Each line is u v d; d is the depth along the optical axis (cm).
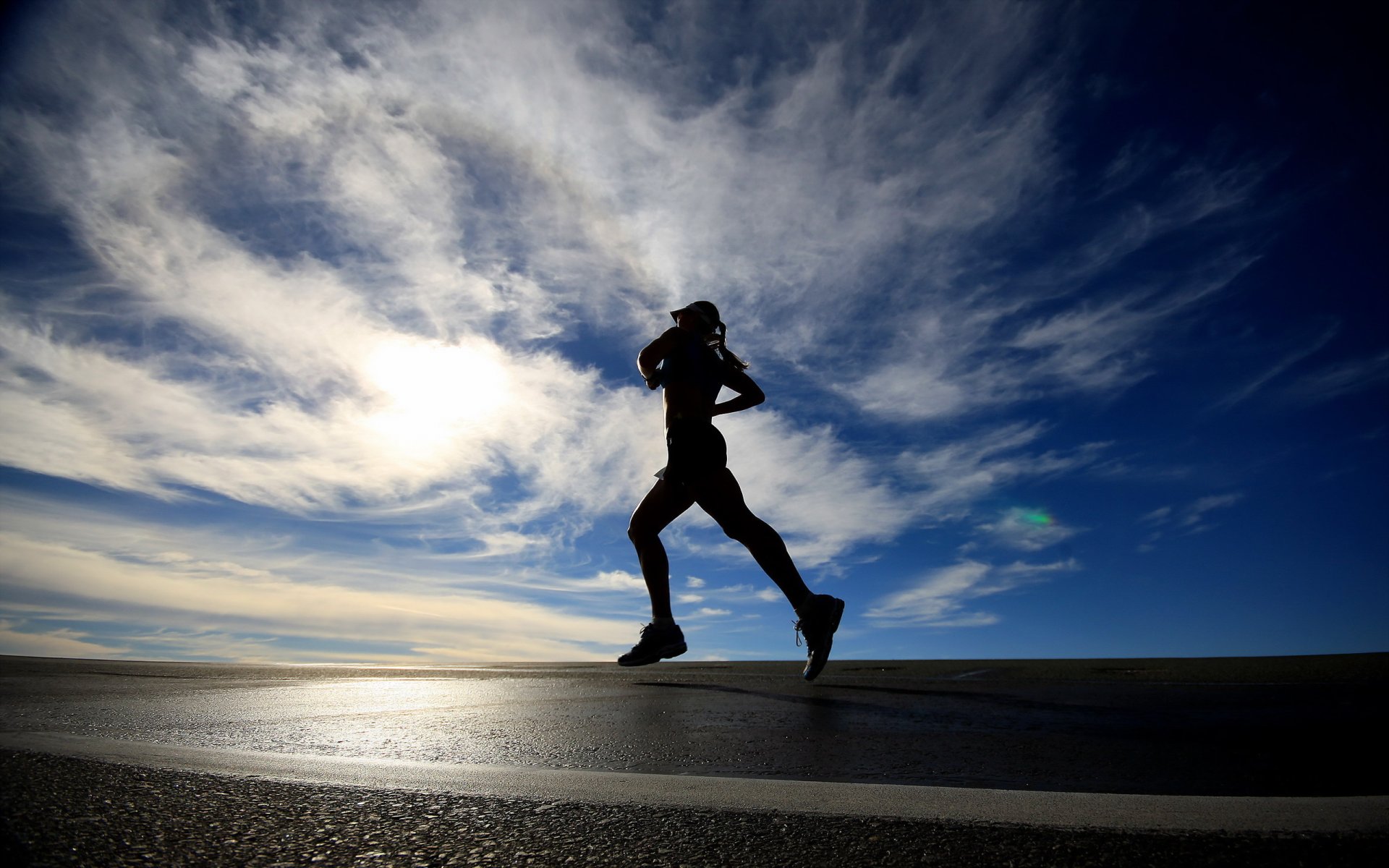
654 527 426
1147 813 107
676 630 427
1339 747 176
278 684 346
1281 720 219
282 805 113
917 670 440
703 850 94
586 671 456
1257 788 134
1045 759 163
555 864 90
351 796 118
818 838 98
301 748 180
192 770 133
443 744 186
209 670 439
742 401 432
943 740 187
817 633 377
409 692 308
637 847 95
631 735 198
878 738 191
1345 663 386
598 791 122
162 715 233
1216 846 93
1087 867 87
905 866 88
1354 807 109
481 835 100
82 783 123
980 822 103
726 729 208
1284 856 89
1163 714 236
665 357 408
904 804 113
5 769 132
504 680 380
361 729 209
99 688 318
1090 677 371
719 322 423
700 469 394
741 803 114
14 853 92
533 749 179
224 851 94
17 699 274
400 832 101
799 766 157
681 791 122
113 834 99
